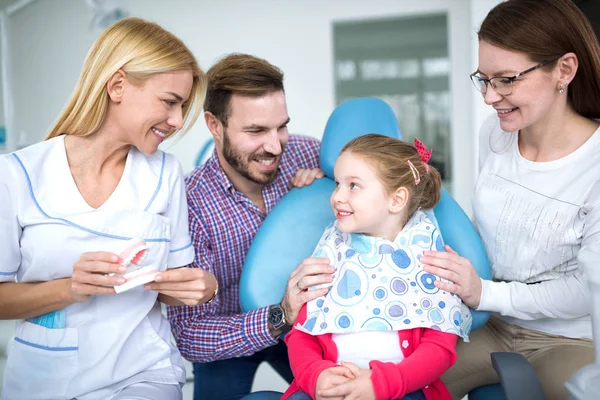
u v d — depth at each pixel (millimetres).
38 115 4609
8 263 1202
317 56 4285
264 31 4305
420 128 4266
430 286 1305
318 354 1262
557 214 1380
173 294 1207
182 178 1403
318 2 4242
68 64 4539
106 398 1230
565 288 1342
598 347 957
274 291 1434
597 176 1345
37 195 1199
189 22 4336
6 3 4277
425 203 1412
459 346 1533
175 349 1368
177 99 1225
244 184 1692
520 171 1467
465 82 4145
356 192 1298
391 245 1337
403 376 1151
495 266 1518
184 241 1399
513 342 1490
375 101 1582
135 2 4301
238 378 1774
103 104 1202
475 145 3416
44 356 1217
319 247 1396
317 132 4355
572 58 1305
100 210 1217
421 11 4148
